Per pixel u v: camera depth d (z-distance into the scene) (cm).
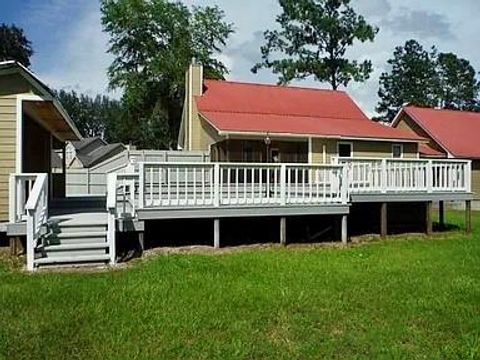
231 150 2205
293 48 4225
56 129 1662
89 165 4466
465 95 5981
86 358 547
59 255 1012
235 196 1295
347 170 1408
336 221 1458
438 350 591
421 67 5938
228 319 684
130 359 546
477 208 3127
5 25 4472
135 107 4094
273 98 2677
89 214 1295
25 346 573
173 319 675
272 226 1471
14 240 1037
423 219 1739
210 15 4306
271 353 576
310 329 657
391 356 571
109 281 862
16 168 1097
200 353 569
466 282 909
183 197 1294
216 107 2475
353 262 1096
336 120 2605
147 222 1266
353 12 4159
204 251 1206
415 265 1069
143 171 1161
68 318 667
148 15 4097
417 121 3453
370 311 736
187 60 4066
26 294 770
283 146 2280
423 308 751
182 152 2433
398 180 1538
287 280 905
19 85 1095
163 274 928
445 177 1638
